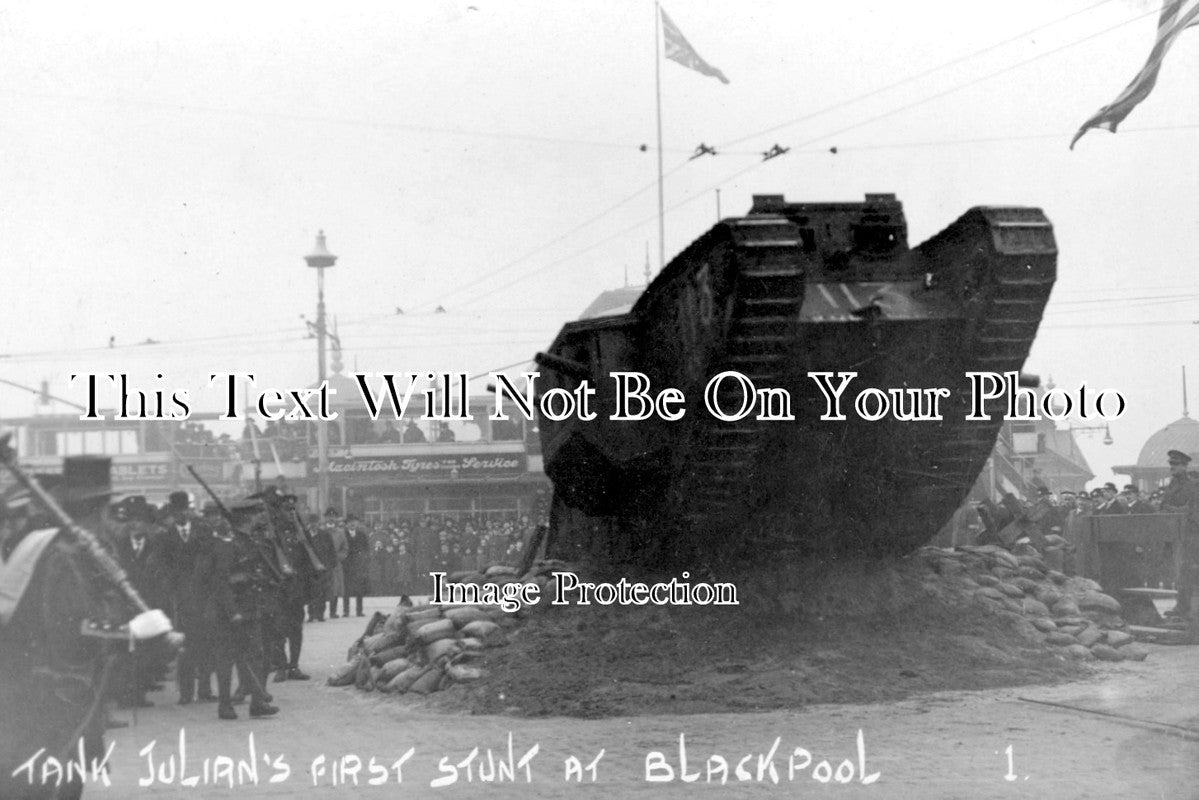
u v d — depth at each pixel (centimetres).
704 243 1313
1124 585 2016
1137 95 1670
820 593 1462
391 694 1461
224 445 2148
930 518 1509
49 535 701
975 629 1469
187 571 1471
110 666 710
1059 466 3703
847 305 1370
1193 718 1125
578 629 1445
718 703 1248
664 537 1476
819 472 1440
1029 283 1352
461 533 3534
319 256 1908
